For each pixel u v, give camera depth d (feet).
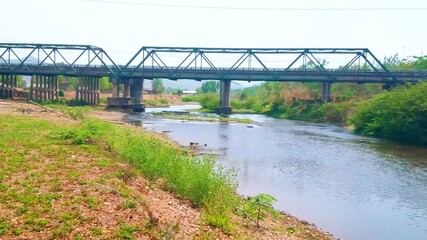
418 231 47.50
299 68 248.32
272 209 48.80
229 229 37.32
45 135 78.38
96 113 196.95
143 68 250.16
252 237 37.73
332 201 59.11
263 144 119.65
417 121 130.00
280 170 80.53
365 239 44.50
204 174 46.50
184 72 245.86
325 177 75.10
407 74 212.43
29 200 36.58
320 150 110.22
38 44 252.62
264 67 235.81
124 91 261.85
